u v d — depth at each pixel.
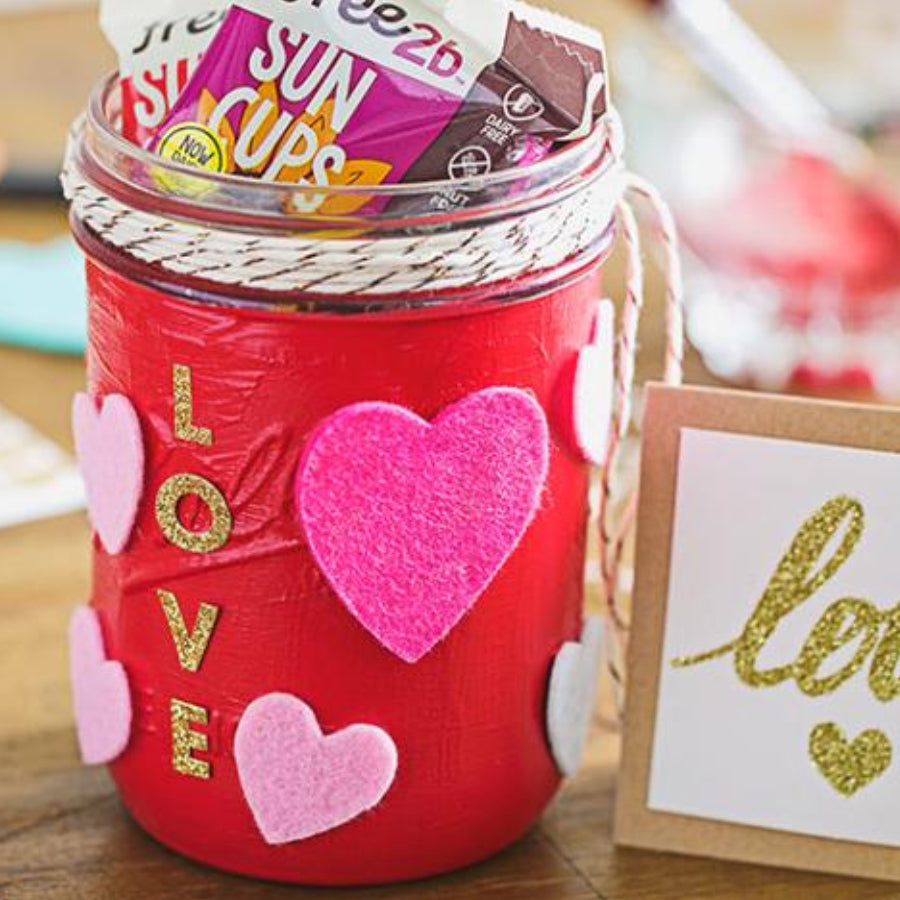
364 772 1.27
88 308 1.30
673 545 1.36
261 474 1.21
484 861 1.39
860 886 1.40
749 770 1.39
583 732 1.40
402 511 1.21
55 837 1.41
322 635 1.24
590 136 1.23
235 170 1.20
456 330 1.19
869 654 1.35
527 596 1.29
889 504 1.32
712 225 2.18
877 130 2.44
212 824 1.32
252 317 1.17
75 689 1.40
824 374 2.04
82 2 2.83
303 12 1.19
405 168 1.18
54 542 1.76
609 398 1.34
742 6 2.90
